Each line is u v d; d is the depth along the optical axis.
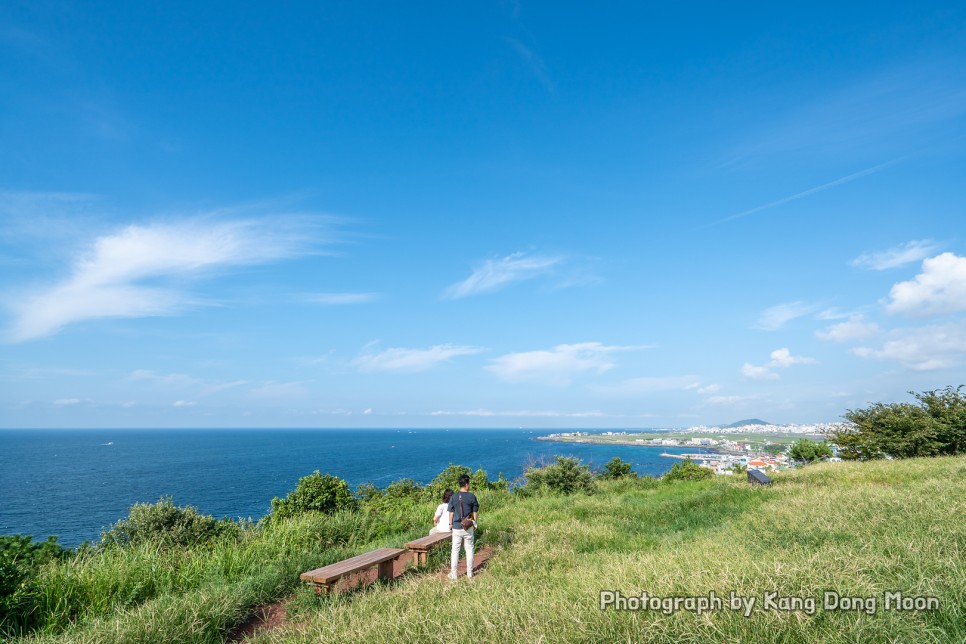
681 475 26.81
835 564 5.12
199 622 6.00
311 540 10.99
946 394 22.88
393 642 4.69
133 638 5.47
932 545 5.66
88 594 7.02
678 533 10.28
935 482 11.41
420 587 7.11
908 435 22.39
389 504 17.59
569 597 5.36
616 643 3.90
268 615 7.02
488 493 19.73
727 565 5.43
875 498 9.60
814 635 3.68
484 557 9.90
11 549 7.42
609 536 10.16
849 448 24.97
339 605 6.54
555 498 18.25
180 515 12.90
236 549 9.52
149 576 7.80
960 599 4.02
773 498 13.16
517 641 4.18
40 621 6.33
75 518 48.78
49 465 112.12
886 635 3.62
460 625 4.74
